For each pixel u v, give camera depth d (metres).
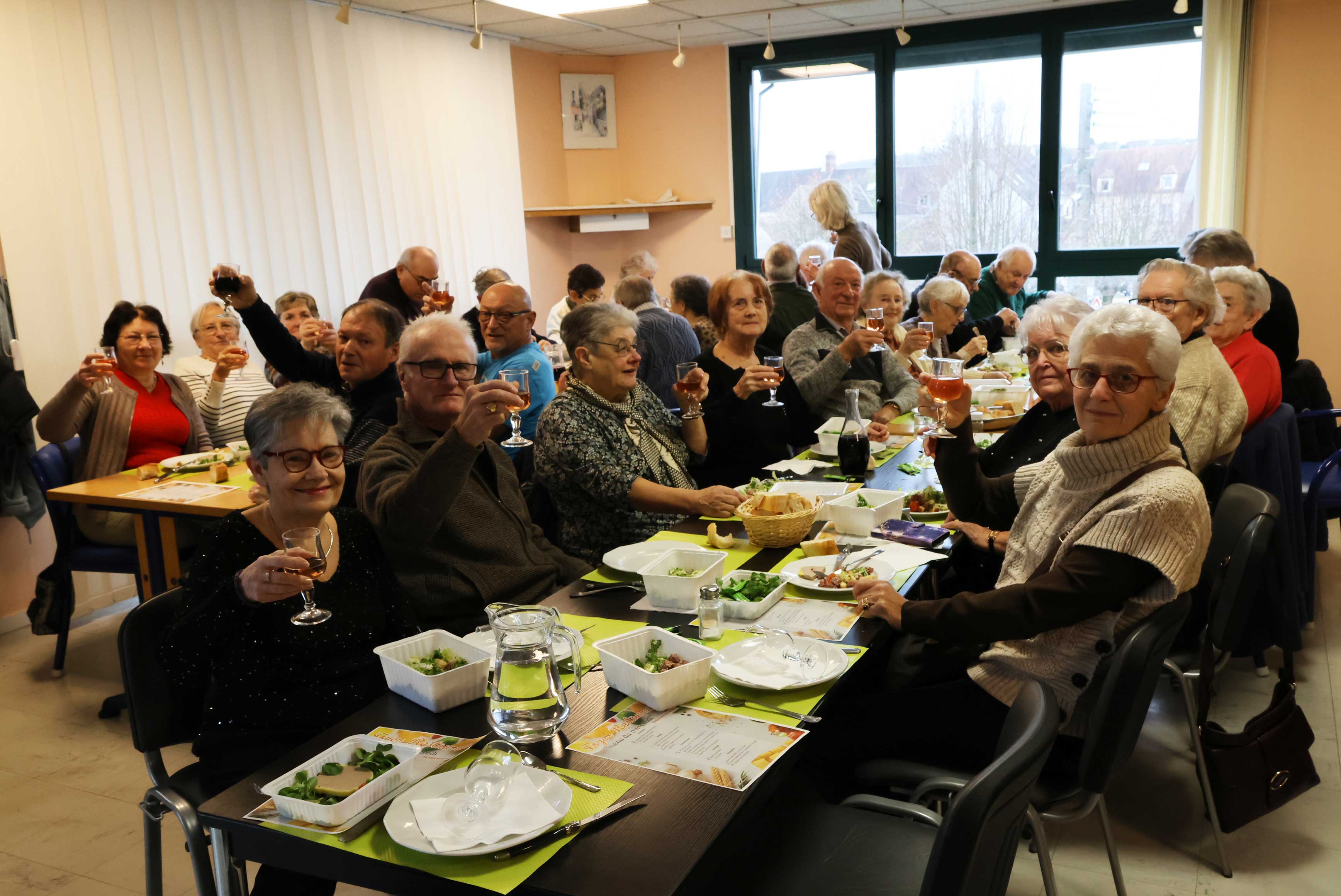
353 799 1.15
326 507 1.68
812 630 1.69
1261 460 2.84
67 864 2.34
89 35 4.17
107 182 4.27
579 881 1.03
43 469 3.40
